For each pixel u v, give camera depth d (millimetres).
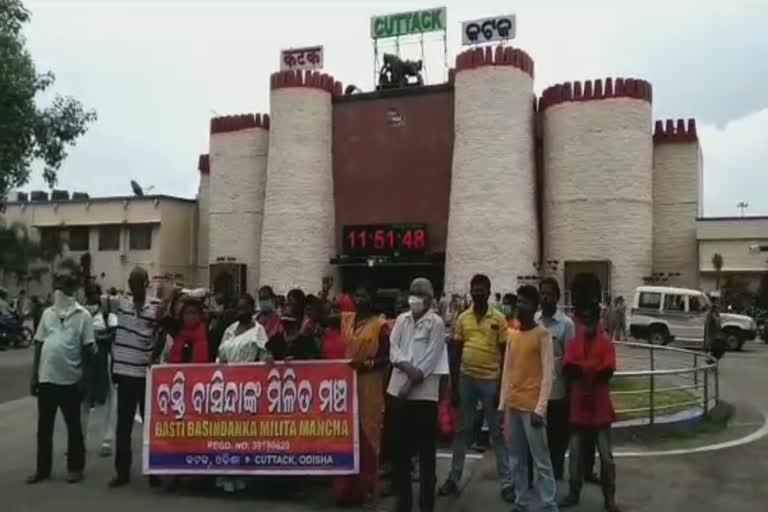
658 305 27938
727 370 20797
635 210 32938
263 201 39906
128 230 46031
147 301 8180
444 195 35500
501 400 6949
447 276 33531
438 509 7078
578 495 7215
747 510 7098
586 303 7105
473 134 33438
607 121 33219
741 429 11398
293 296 8719
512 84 33500
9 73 19297
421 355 6625
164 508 7039
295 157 36594
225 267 39719
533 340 6750
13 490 7715
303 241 36156
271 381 7605
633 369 17359
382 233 35438
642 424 10641
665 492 7723
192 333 8156
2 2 20172
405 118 36531
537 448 6641
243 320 8062
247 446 7594
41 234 47531
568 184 33562
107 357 9500
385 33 39406
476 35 35906
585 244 33000
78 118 21188
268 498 7484
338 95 37906
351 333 7652
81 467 8133
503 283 32156
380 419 7434
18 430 11188
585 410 7047
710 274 35156
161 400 7871
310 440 7438
